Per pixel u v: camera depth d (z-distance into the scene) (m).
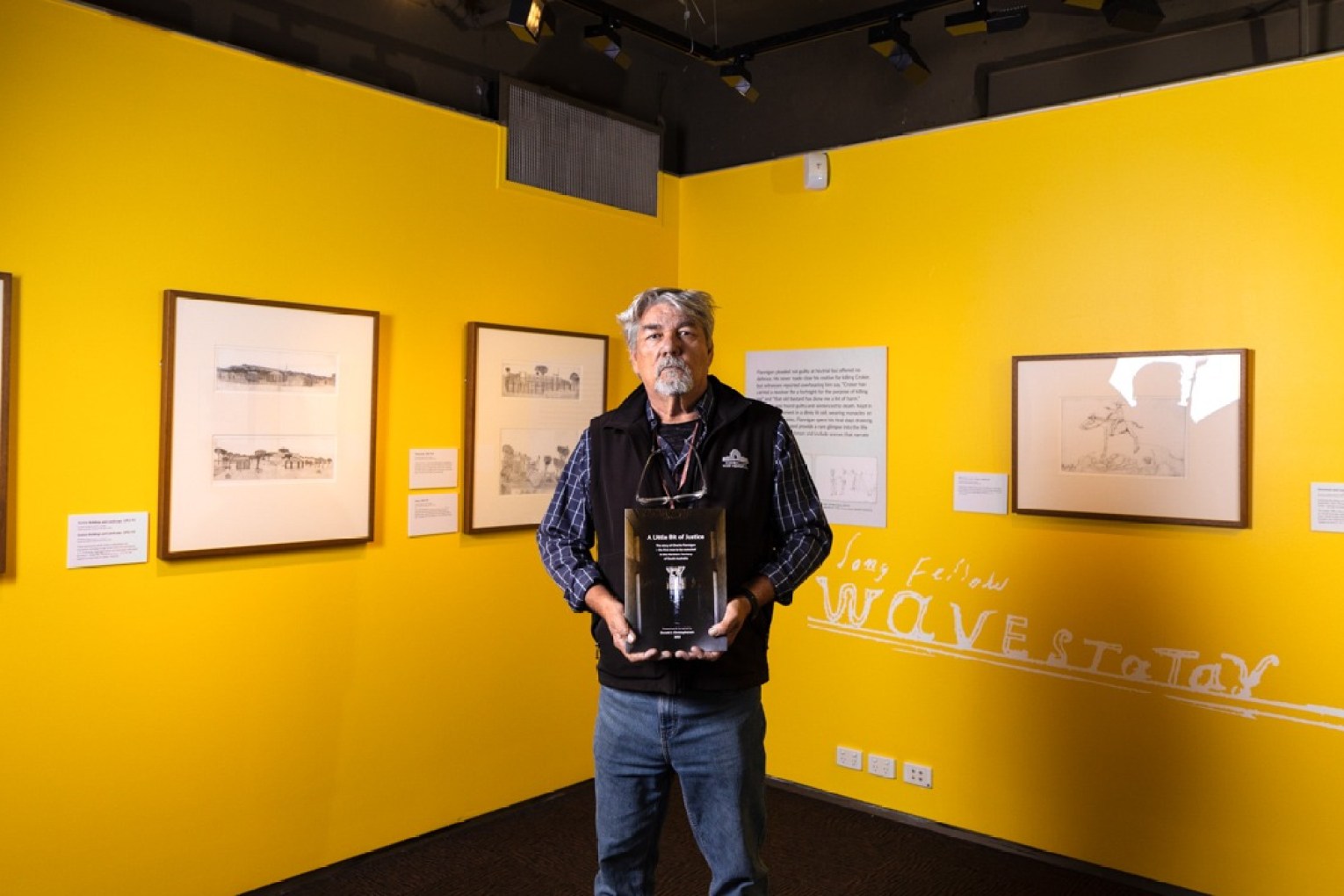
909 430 3.61
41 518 2.49
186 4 2.77
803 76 3.96
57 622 2.52
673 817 3.61
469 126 3.46
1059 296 3.27
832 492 3.82
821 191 3.86
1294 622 2.82
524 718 3.67
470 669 3.48
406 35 3.32
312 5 3.06
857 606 3.74
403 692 3.29
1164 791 3.05
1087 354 3.18
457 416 3.43
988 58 3.49
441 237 3.37
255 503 2.87
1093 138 3.20
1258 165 2.90
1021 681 3.35
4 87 2.40
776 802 3.76
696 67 4.30
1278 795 2.85
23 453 2.45
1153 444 3.05
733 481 2.12
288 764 2.99
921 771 3.56
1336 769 2.76
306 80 3.00
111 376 2.60
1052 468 3.25
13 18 2.42
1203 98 2.99
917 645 3.59
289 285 2.96
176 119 2.71
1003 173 3.39
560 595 3.79
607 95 4.04
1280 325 2.86
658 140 4.19
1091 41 3.26
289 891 2.96
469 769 3.49
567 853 3.26
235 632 2.87
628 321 2.23
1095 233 3.20
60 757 2.53
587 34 3.53
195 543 2.74
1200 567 2.98
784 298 3.97
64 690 2.54
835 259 3.81
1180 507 3.00
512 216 3.60
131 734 2.66
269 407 2.90
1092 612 3.19
